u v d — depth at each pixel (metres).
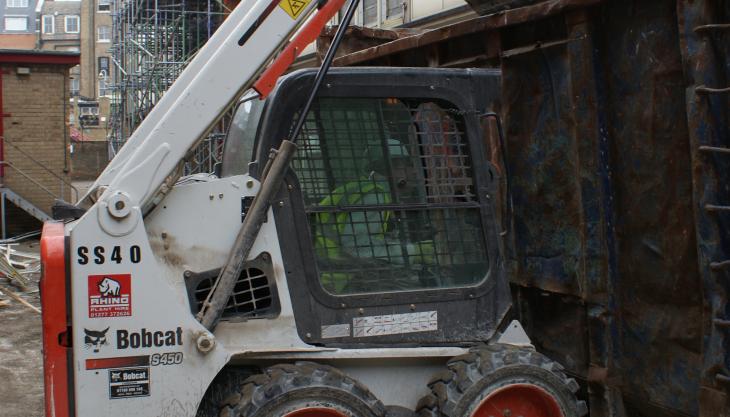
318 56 6.62
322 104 3.71
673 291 3.83
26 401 6.43
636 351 4.09
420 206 3.81
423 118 3.86
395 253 3.78
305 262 3.59
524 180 4.75
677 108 3.71
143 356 3.29
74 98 63.31
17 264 13.13
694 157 3.47
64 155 17.62
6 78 17.03
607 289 4.14
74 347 3.23
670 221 3.81
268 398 3.31
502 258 3.94
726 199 3.46
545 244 4.60
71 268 3.23
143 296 3.29
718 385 3.47
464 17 11.58
